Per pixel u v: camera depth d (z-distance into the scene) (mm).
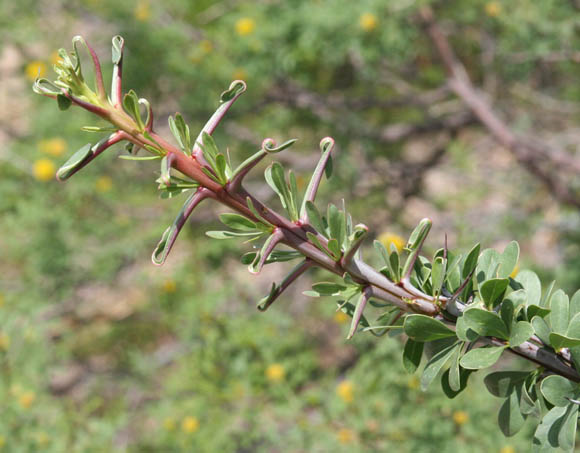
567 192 5426
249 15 4613
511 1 4688
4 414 3793
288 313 4883
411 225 5824
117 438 4199
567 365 875
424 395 3121
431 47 5953
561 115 6426
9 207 4820
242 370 3631
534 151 5582
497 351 842
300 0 4449
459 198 5633
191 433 3572
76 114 4750
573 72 5562
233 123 5574
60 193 4785
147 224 5238
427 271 929
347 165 5430
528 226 5332
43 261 4742
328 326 4828
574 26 4590
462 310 884
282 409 3379
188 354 4371
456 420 3018
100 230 4961
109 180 4973
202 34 4879
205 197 801
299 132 5965
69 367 5527
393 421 3100
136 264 5297
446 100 6465
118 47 793
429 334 853
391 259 856
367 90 6047
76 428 3922
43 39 5301
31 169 4645
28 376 4219
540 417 861
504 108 6297
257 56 4637
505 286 859
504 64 5434
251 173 6012
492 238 5328
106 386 5074
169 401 3912
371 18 4145
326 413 3357
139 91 5164
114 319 6180
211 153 786
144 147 771
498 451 2895
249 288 4598
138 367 4781
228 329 3893
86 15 5277
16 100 5312
